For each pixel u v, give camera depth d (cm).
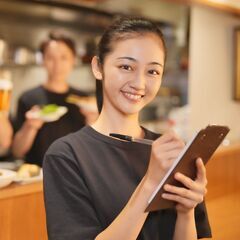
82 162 81
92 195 79
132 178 84
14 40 279
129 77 80
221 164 213
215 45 292
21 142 269
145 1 263
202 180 74
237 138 301
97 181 81
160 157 70
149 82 82
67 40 290
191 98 283
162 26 319
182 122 286
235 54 299
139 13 295
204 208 97
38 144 271
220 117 301
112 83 82
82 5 281
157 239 87
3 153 268
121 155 86
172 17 301
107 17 304
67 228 76
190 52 280
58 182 79
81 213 77
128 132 89
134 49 79
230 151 219
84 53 309
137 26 81
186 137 276
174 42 317
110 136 86
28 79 285
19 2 268
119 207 80
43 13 285
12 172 143
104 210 79
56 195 78
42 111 272
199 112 287
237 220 174
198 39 281
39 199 133
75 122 287
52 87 290
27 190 133
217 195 209
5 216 125
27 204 130
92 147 85
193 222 88
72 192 78
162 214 90
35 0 271
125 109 83
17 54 277
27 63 281
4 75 275
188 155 69
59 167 80
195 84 284
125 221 71
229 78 304
